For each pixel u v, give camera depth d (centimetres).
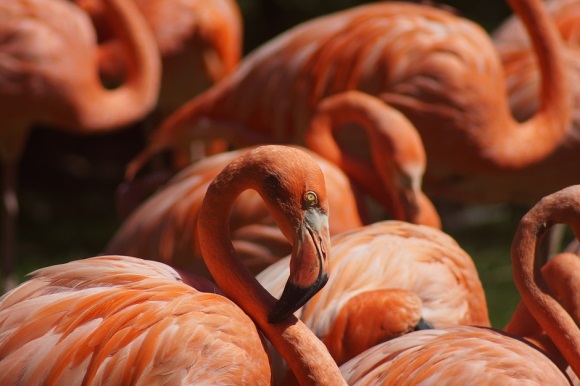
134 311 434
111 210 1681
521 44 1043
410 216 751
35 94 1093
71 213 1656
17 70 1086
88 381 420
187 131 962
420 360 476
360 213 755
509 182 962
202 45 1340
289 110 917
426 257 609
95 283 455
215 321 442
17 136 1134
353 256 597
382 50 900
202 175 770
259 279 598
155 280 456
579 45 1065
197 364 431
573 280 546
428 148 910
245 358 441
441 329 519
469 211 1606
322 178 459
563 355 512
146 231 763
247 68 950
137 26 1128
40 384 421
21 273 1271
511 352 476
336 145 792
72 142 1820
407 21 912
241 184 468
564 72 908
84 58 1107
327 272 450
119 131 1836
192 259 742
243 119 942
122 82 1245
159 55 1318
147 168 1798
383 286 591
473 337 490
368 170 783
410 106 895
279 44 942
